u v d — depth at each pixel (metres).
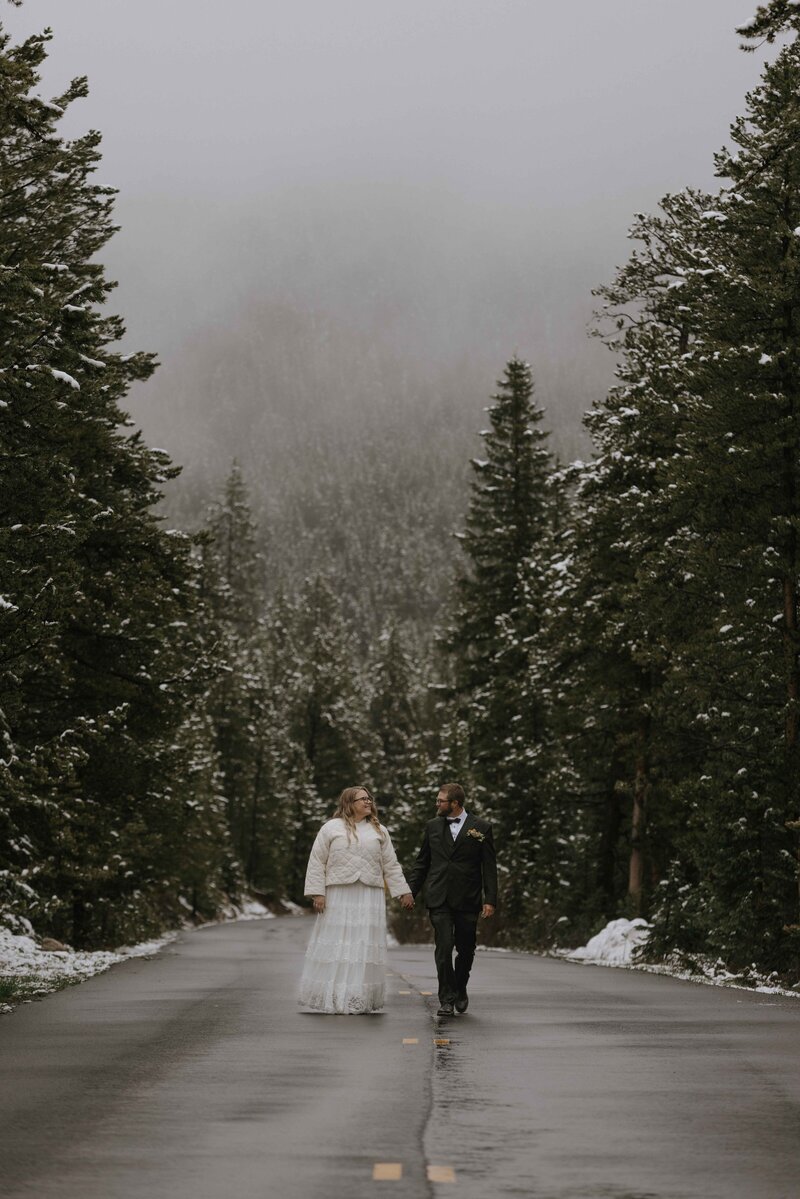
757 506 28.08
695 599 30.44
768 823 27.70
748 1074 10.42
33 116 20.81
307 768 130.75
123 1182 6.73
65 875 31.75
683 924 29.84
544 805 53.16
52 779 24.59
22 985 19.83
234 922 92.81
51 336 22.25
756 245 28.91
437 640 59.72
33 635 21.45
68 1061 11.07
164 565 32.53
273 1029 13.28
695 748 31.03
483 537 58.84
